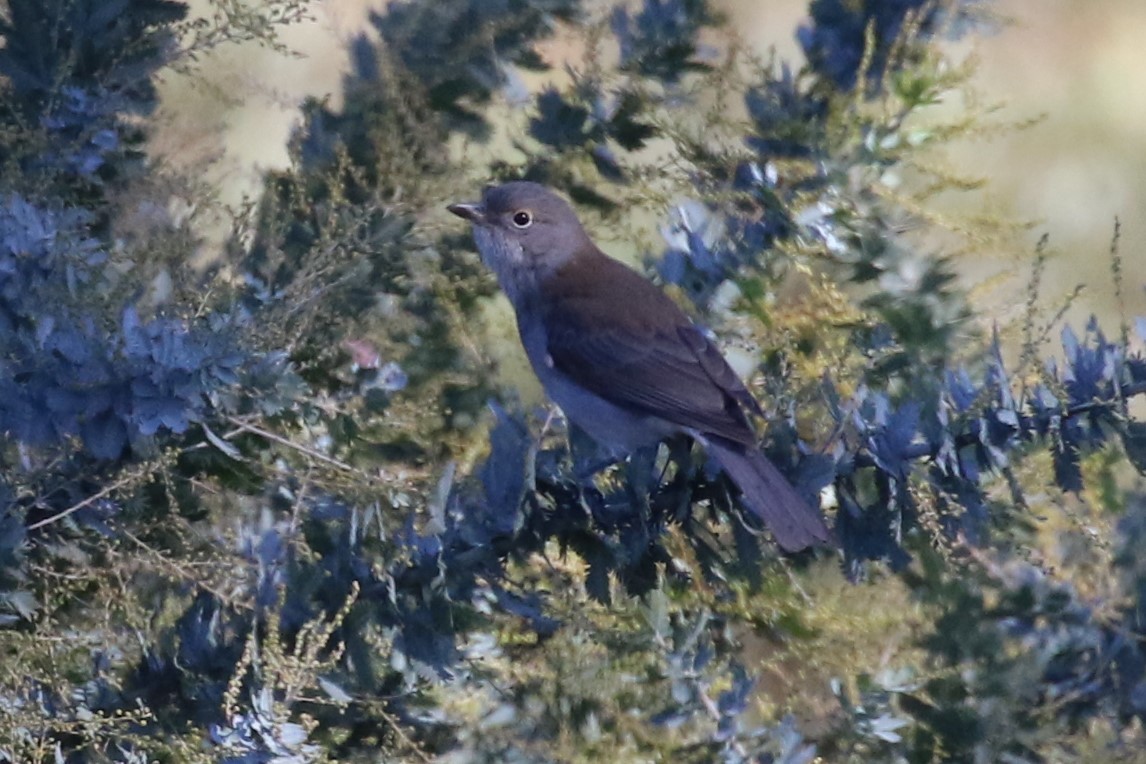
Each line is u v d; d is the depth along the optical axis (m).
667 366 11.08
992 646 9.54
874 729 9.51
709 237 11.40
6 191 10.01
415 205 11.39
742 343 11.55
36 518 8.98
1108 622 9.71
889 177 11.57
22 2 10.62
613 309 11.53
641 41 11.83
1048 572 9.52
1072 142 20.22
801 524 8.98
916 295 11.09
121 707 8.78
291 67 16.06
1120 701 9.51
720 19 12.06
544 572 10.13
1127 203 19.48
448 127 11.92
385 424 10.71
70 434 8.24
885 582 10.56
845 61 11.67
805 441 10.35
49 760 8.67
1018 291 11.77
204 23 11.04
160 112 11.30
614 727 9.71
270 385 8.98
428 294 11.67
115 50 10.86
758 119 11.62
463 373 11.47
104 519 8.98
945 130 11.46
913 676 9.62
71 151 10.38
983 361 10.76
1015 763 9.41
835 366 10.63
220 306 10.00
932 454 8.91
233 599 8.64
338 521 9.26
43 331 8.41
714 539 10.17
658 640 8.94
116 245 10.46
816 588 10.52
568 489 9.25
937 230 13.48
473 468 10.33
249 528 9.39
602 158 12.05
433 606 8.56
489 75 11.73
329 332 10.80
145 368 8.16
